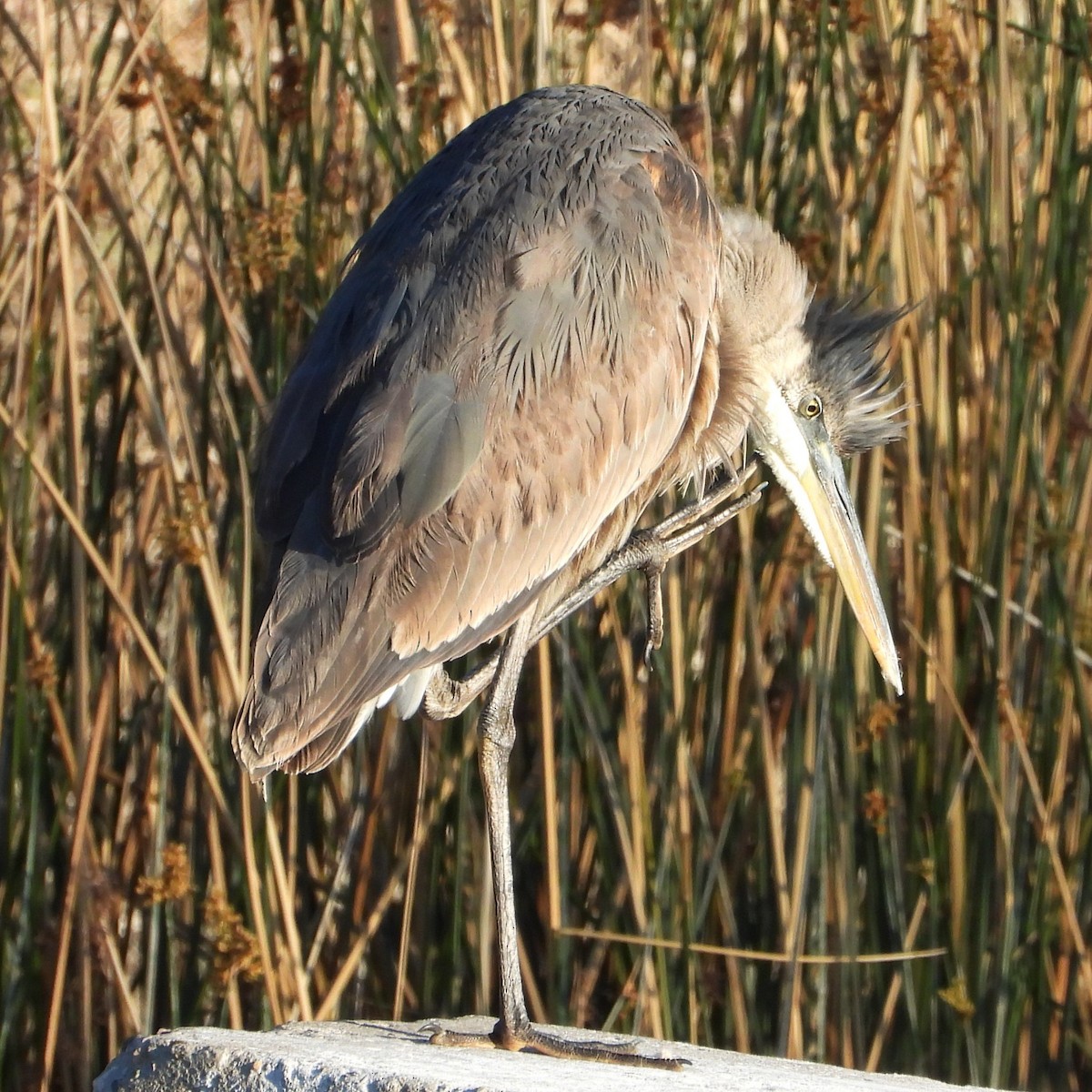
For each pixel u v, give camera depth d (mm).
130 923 6902
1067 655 6797
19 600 6512
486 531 4656
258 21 6730
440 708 5332
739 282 5859
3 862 6777
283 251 6441
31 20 7578
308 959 6590
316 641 4453
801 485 6098
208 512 6805
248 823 6398
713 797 6887
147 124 7992
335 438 4707
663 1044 5148
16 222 6691
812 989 6816
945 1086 4742
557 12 6965
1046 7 6973
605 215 4996
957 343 7016
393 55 7008
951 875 6887
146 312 6867
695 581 6926
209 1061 4090
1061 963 6938
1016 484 6992
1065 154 6969
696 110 6660
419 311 4789
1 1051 6605
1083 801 7078
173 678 6719
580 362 4824
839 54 7234
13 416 6512
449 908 6938
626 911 6797
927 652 6730
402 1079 3850
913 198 6863
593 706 6754
